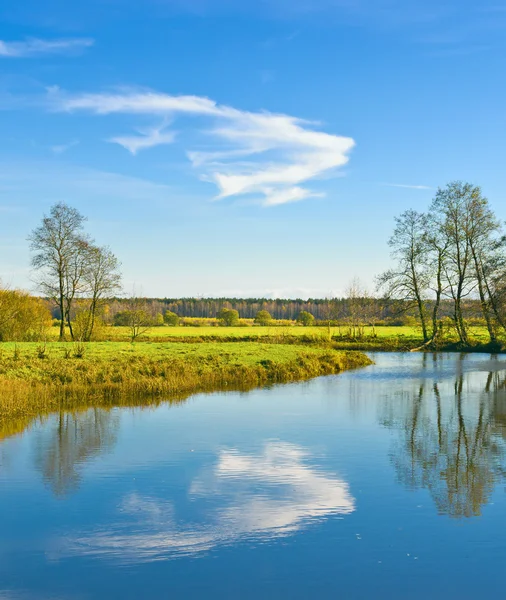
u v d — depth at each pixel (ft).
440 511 32.81
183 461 43.73
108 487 37.40
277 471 41.09
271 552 27.53
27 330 169.48
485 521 31.27
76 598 23.30
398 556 27.09
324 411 66.69
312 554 27.27
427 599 23.30
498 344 161.17
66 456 45.21
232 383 93.81
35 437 52.31
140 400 75.05
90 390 75.92
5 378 73.97
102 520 31.63
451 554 27.27
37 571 25.59
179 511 32.94
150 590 23.93
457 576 25.17
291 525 30.83
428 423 59.26
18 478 39.32
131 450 47.29
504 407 69.97
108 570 25.75
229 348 138.21
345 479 39.06
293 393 82.53
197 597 23.38
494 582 24.67
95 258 171.94
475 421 60.39
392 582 24.64
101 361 96.63
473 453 46.29
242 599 23.25
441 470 41.16
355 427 57.11
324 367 116.98
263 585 24.36
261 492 36.40
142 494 35.99
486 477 39.45
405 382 96.89
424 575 25.23
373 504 34.06
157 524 30.99
